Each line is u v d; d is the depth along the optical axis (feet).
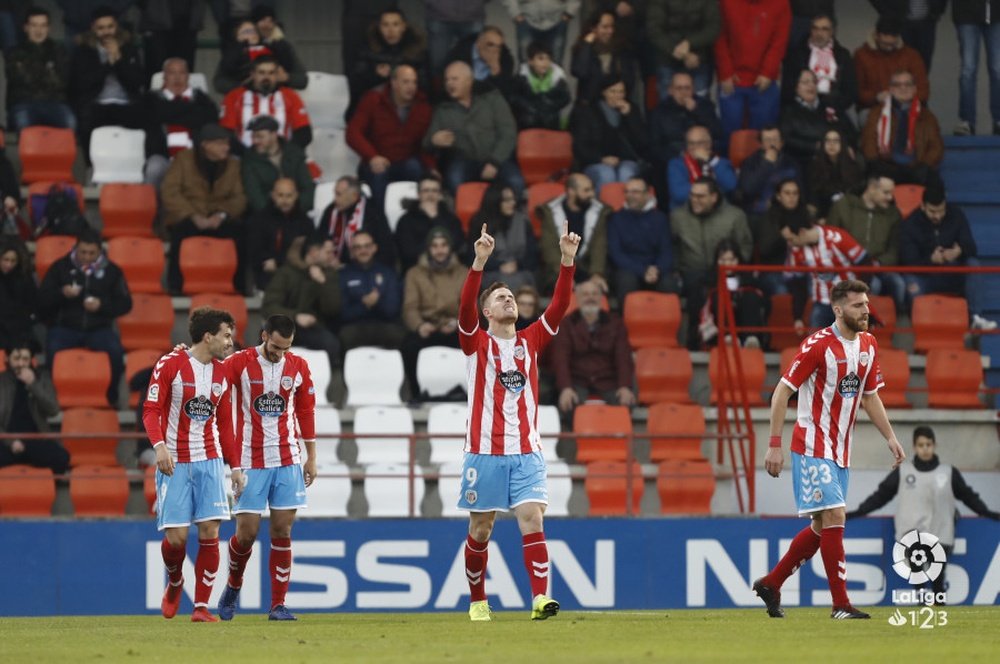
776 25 201.57
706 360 181.68
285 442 112.27
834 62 201.67
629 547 150.20
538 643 83.66
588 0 220.43
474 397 101.60
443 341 175.22
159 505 109.70
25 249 173.68
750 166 191.72
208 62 219.20
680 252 186.29
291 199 180.55
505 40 223.10
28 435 146.72
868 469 171.22
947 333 186.19
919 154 201.26
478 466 101.71
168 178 185.57
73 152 195.42
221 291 183.42
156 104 195.52
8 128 199.21
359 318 176.96
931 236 188.85
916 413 176.55
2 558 144.77
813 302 182.39
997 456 178.29
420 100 196.24
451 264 177.47
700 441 171.63
